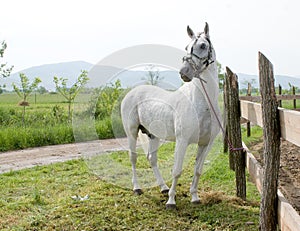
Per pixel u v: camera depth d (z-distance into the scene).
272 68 3.14
